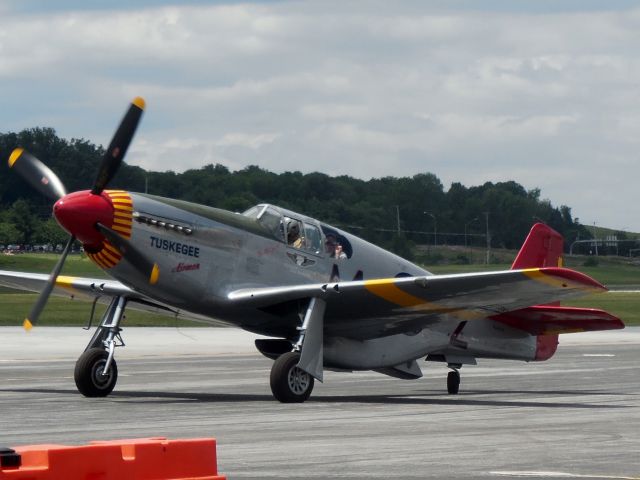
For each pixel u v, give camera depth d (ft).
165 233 95.09
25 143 551.59
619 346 210.59
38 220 520.83
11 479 37.47
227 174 490.49
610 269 598.75
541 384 123.65
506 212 550.36
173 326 253.85
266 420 79.46
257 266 101.24
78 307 286.25
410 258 512.22
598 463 58.75
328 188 509.35
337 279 107.24
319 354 96.73
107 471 39.52
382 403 95.81
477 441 67.46
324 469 55.88
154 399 98.89
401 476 53.93
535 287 92.68
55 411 86.17
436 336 110.52
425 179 533.96
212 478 41.73
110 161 92.32
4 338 199.00
